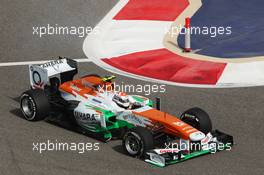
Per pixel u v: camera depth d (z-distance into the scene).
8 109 57.81
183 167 46.44
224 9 88.19
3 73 67.38
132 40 77.62
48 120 55.16
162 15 85.38
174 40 77.44
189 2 90.00
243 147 50.28
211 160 47.69
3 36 79.06
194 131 47.44
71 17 85.44
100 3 89.94
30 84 62.72
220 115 56.81
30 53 74.12
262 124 55.03
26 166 46.75
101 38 78.62
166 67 69.06
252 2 91.06
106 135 50.88
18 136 52.06
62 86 55.56
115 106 51.03
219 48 74.88
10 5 89.12
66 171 45.88
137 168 46.19
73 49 75.50
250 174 45.56
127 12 86.38
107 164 46.91
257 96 61.09
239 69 68.12
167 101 60.00
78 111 52.38
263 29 81.19
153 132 48.75
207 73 67.06
